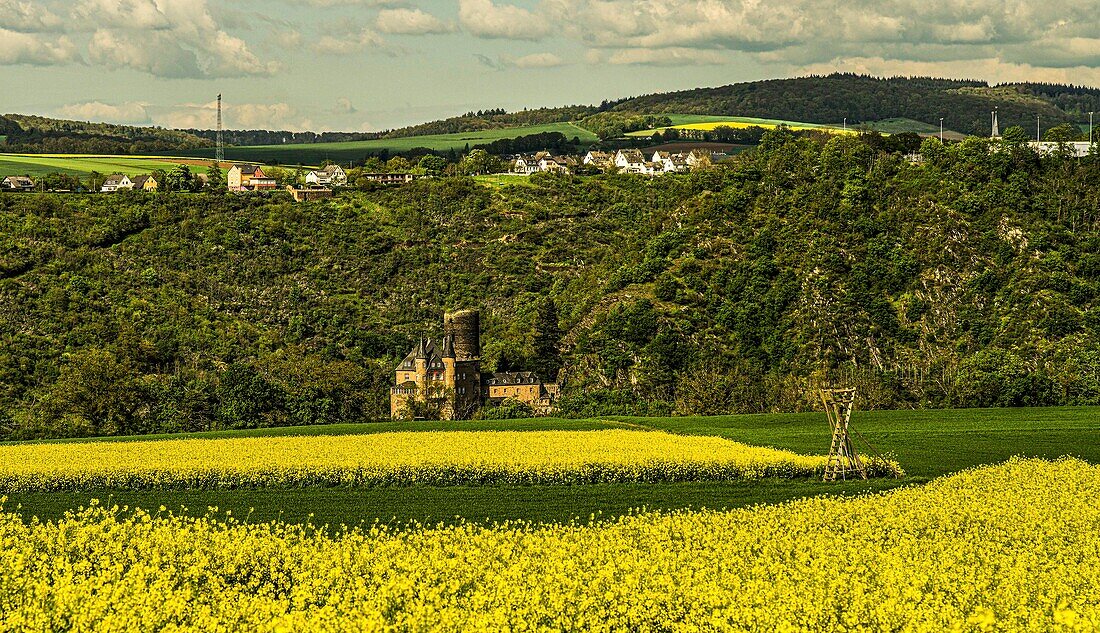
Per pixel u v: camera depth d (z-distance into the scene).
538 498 55.97
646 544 35.25
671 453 66.81
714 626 25.00
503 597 26.81
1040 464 60.38
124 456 67.25
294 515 51.66
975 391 113.88
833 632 25.27
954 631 23.55
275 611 25.61
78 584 27.34
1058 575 29.72
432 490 58.66
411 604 26.17
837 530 38.94
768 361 134.50
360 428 97.62
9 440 101.62
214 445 74.50
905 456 72.19
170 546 33.19
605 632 25.52
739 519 40.75
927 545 34.69
